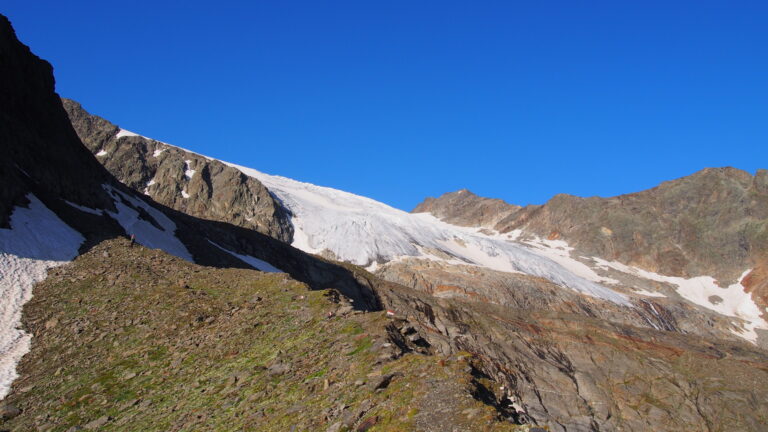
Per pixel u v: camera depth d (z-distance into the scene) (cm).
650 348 11100
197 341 3034
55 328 3412
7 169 5050
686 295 18900
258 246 10000
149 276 4231
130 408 2414
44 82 7012
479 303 12356
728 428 8788
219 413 2097
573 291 15300
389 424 1548
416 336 2450
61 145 6669
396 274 13538
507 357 9869
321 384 2033
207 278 4241
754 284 18588
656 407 9119
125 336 3269
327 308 3059
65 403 2547
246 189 16300
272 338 2800
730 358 11100
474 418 1444
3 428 2377
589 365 10256
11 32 6438
